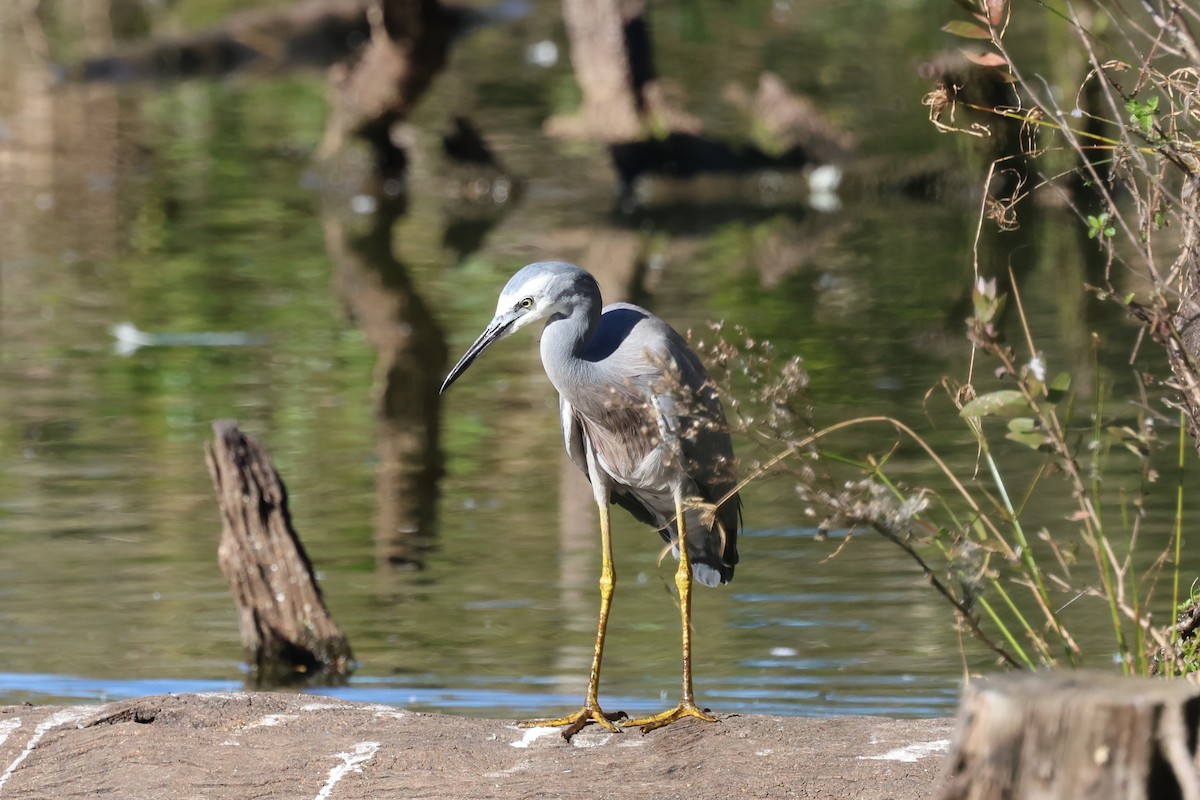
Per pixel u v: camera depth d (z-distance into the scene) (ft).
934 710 29.17
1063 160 73.77
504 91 111.24
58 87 115.75
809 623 33.94
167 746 23.16
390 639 33.73
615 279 68.18
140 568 38.19
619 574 37.65
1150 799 13.89
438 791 21.54
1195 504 38.91
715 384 23.30
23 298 66.54
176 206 84.69
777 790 21.25
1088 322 58.44
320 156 91.35
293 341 60.29
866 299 64.08
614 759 22.62
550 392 54.24
